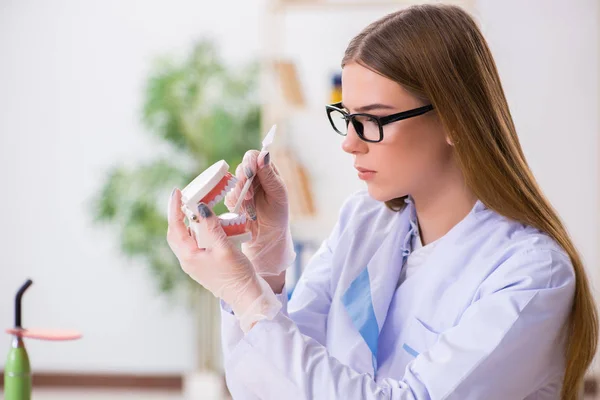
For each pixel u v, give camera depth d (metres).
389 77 1.22
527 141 4.53
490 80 1.28
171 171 4.23
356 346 1.39
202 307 4.33
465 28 1.26
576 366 1.27
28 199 4.68
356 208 1.54
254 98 4.36
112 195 4.29
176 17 4.62
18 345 1.37
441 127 1.26
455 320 1.29
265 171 1.31
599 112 4.50
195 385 4.27
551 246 1.26
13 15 4.62
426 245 1.40
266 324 1.22
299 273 3.50
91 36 4.62
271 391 1.20
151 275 4.68
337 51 4.52
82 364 4.71
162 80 4.18
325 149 4.39
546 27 4.50
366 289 1.43
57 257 4.69
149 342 4.71
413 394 1.15
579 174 4.52
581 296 1.26
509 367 1.16
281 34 3.80
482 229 1.32
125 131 4.64
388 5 3.58
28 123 4.65
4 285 4.68
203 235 1.20
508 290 1.20
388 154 1.25
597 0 4.48
